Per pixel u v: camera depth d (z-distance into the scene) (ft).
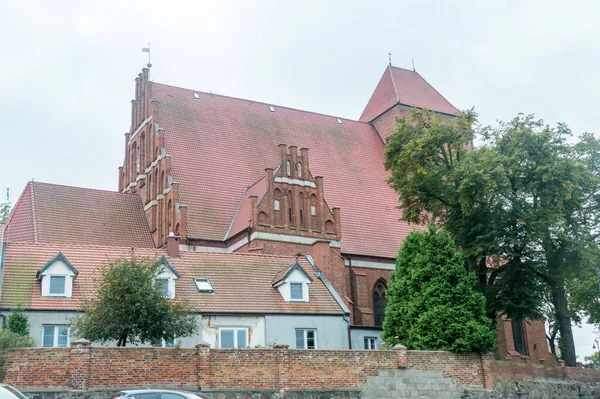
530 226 146.82
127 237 187.62
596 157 179.73
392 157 166.91
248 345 136.26
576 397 148.87
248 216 179.93
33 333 120.67
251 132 224.94
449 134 158.10
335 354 116.67
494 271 159.12
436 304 132.98
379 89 275.59
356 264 195.72
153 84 216.54
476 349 130.72
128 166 219.82
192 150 204.64
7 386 73.77
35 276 129.08
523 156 155.33
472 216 153.89
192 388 103.19
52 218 178.81
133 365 100.22
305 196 183.83
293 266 147.84
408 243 143.02
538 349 221.46
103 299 111.34
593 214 175.73
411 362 123.34
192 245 178.91
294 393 110.52
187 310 118.52
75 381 95.61
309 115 248.11
